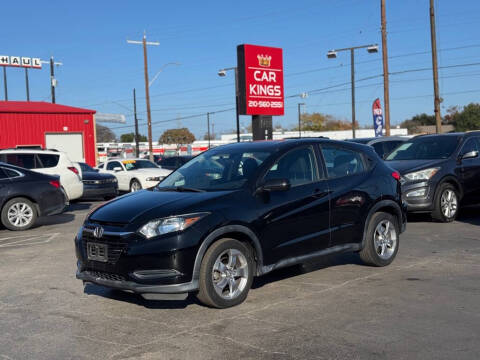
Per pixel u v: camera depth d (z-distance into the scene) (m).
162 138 110.38
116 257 5.10
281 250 5.75
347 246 6.48
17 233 10.80
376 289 5.91
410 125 97.44
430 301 5.41
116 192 17.81
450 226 10.19
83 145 33.12
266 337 4.48
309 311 5.17
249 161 6.02
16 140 30.61
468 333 4.47
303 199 5.98
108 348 4.34
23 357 4.19
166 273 4.98
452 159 10.78
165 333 4.66
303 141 6.40
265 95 20.92
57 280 6.70
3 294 6.08
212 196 5.43
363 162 6.96
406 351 4.11
